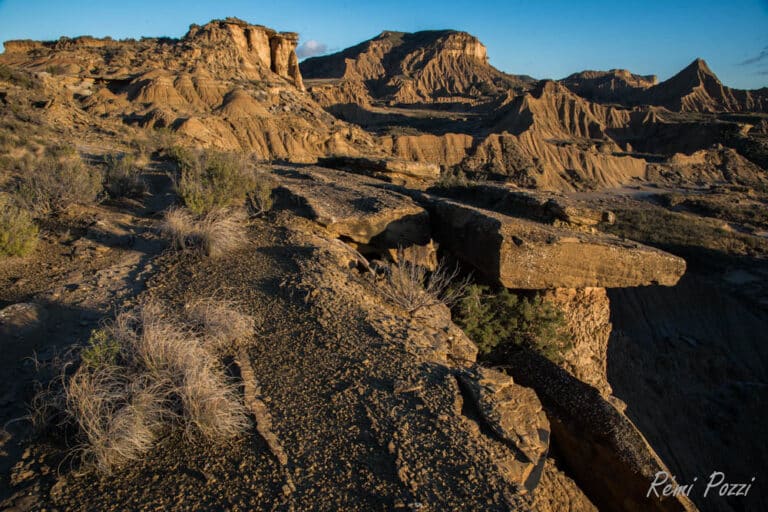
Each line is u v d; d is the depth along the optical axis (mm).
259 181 13109
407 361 5199
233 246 8531
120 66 75125
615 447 5578
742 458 16469
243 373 4781
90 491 3346
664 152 118000
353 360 5121
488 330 8766
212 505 3258
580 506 5359
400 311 7023
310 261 7832
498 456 3973
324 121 83000
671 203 61562
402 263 8938
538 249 9031
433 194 15547
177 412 4145
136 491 3359
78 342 5152
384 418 4234
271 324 5871
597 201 63062
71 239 8711
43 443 3785
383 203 11758
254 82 85625
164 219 10047
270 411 4289
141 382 4238
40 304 5906
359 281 7621
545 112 126125
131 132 26422
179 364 4469
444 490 3492
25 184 10484
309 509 3256
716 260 34812
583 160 85188
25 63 79062
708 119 134375
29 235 7875
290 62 107750
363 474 3594
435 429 4141
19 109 22266
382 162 18328
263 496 3348
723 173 93312
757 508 14953
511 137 86375
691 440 17422
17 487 3344
